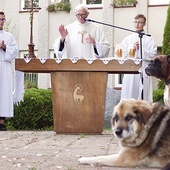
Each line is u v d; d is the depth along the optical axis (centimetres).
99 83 923
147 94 1064
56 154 626
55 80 932
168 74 778
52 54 2155
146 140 499
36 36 2177
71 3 2111
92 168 504
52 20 2144
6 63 1136
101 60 909
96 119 925
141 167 505
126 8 2023
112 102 1374
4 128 1144
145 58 1033
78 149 680
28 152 649
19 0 2206
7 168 515
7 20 2225
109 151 655
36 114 1300
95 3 2081
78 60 913
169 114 503
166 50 1667
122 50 960
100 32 1047
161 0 1981
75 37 1034
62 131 934
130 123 495
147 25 1989
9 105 1133
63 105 932
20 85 1069
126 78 1090
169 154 493
